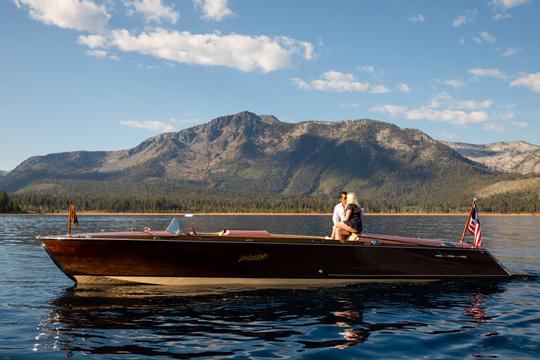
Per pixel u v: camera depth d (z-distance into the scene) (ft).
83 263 39.34
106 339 26.35
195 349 24.89
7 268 54.44
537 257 70.44
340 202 45.39
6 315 31.37
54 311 32.55
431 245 45.70
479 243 47.88
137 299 36.55
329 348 25.43
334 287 42.39
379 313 33.45
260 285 41.70
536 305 36.76
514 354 24.95
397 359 23.94
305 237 43.83
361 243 42.96
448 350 25.49
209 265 40.22
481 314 33.73
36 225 206.90
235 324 29.86
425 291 41.73
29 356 23.45
